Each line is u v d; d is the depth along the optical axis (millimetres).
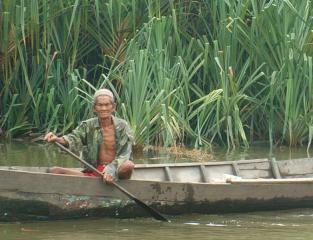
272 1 20500
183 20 21359
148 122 19250
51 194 13211
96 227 13117
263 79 21266
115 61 20891
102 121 14023
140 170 15234
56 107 20125
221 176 15945
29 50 21188
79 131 14070
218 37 20719
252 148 20562
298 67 20500
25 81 20719
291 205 14883
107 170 13547
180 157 18953
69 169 14180
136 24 20984
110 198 13617
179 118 19844
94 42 21594
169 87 19641
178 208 14086
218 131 20312
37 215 13250
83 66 21656
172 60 20578
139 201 13578
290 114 20641
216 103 20531
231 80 20203
